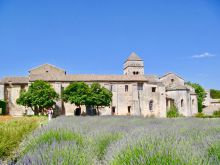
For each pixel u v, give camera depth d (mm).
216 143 6285
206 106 82688
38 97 55344
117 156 5379
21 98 56500
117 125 14805
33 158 5117
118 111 63844
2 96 61906
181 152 4793
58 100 60250
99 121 20594
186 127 12984
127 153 5246
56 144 6402
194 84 83062
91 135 9336
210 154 5410
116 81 64625
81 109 61469
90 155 6023
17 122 19875
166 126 13727
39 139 8406
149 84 65562
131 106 64312
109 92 58656
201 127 12867
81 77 64562
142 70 77250
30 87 56562
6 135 10148
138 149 5285
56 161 4926
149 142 5801
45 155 5219
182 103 66125
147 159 4676
